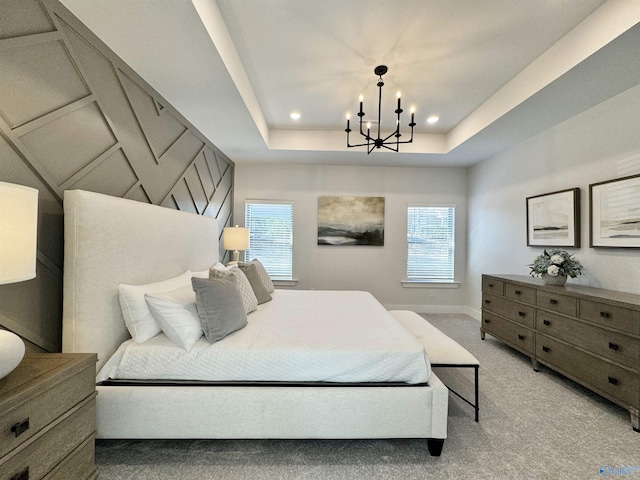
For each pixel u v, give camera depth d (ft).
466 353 6.14
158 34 5.41
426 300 15.69
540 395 7.09
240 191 15.23
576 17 6.09
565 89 7.45
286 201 15.34
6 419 2.79
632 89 7.36
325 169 15.43
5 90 4.00
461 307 15.69
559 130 9.62
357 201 15.47
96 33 5.39
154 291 5.86
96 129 5.64
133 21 5.08
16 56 4.13
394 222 15.60
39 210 4.54
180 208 9.16
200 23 5.13
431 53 7.34
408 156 13.61
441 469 4.74
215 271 6.83
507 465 4.83
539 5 5.76
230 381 5.08
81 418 3.85
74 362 3.78
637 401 5.72
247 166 15.28
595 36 5.92
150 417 4.83
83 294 4.76
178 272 7.80
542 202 10.21
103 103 5.79
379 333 5.98
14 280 3.02
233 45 6.98
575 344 7.20
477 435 5.58
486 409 6.46
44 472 3.25
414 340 5.59
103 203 5.10
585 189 8.67
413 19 6.17
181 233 7.97
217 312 5.52
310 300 9.36
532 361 8.71
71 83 5.03
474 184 14.92
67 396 3.60
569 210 9.08
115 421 4.80
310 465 4.79
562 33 6.59
